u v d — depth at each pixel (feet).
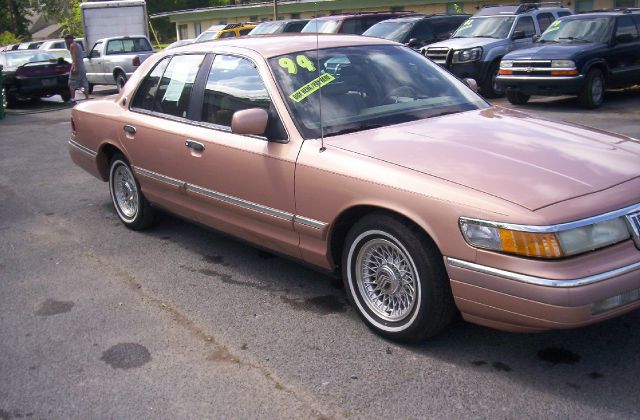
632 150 12.99
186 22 138.10
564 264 10.54
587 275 10.46
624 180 11.59
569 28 44.75
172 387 11.89
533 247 10.54
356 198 12.71
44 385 12.14
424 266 11.93
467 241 11.18
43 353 13.29
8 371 12.67
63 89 59.31
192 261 18.06
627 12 44.60
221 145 15.72
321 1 105.50
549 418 10.47
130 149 19.33
